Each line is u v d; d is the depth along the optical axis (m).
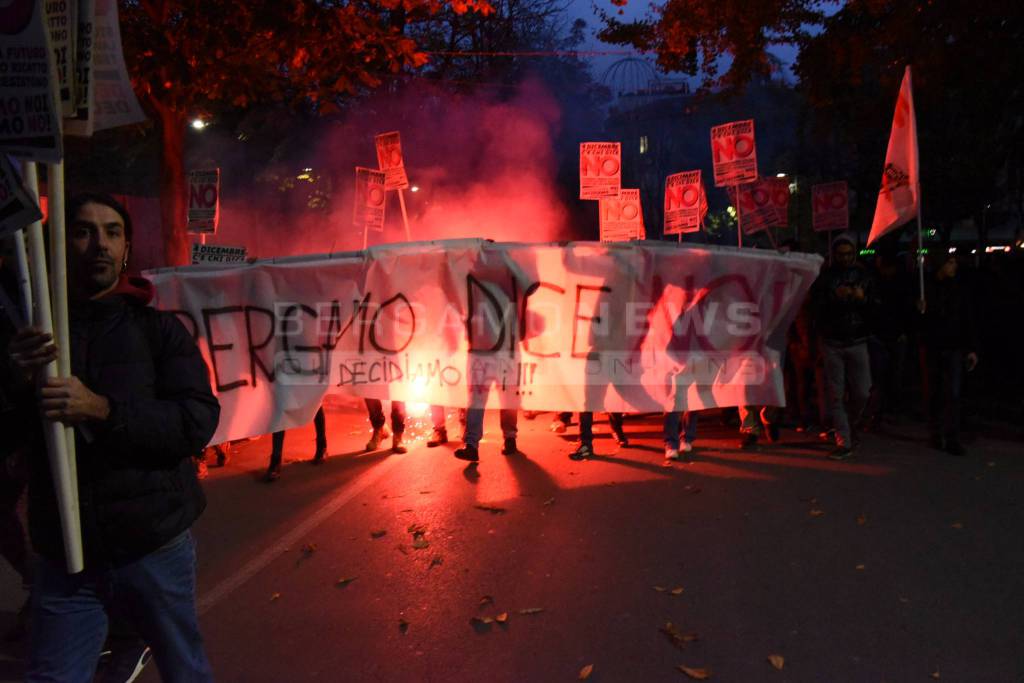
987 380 12.12
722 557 5.34
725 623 4.38
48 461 2.59
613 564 5.26
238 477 7.74
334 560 5.47
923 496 6.65
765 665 3.93
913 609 4.51
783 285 8.00
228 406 7.27
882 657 3.98
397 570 5.25
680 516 6.23
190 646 2.80
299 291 7.43
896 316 10.37
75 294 2.70
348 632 4.39
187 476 2.79
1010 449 8.33
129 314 2.73
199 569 5.37
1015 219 30.36
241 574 5.26
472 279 7.80
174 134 12.10
